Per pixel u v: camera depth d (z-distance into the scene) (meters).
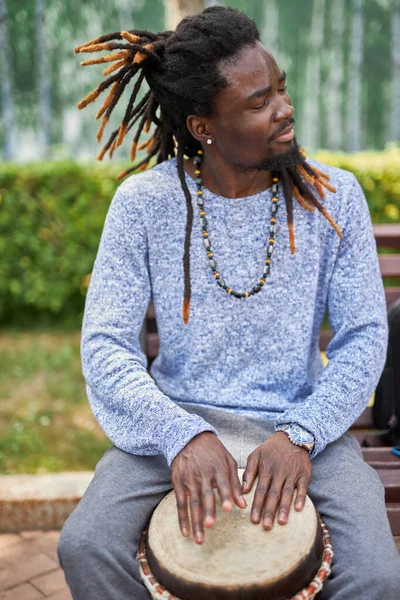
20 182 4.80
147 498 1.53
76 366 4.21
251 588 1.25
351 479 1.53
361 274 1.68
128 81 1.72
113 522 1.45
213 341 1.69
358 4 16.75
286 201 1.66
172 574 1.29
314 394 1.59
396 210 4.80
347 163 4.78
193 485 1.40
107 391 1.59
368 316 1.66
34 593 2.14
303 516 1.39
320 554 1.36
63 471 2.87
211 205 1.70
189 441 1.45
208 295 1.69
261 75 1.54
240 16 1.57
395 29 16.45
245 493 1.45
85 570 1.40
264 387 1.71
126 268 1.70
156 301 1.73
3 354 4.48
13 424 3.38
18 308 5.22
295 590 1.28
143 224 1.70
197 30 1.58
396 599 1.32
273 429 1.66
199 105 1.59
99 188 4.83
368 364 1.61
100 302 1.69
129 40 1.63
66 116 17.81
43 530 2.44
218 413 1.67
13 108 16.55
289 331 1.69
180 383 1.75
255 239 1.69
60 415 3.48
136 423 1.54
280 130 1.56
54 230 4.88
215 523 1.39
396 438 2.04
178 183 1.72
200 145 1.73
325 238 1.70
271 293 1.68
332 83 18.52
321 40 18.67
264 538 1.34
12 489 2.45
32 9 15.93
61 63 16.48
